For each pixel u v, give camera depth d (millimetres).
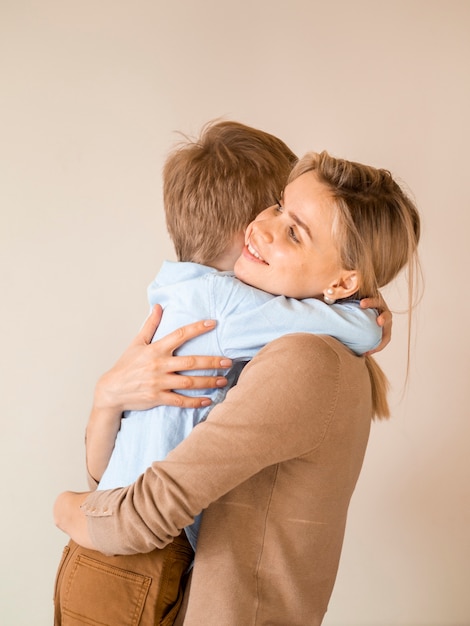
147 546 1095
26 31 2283
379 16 2295
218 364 1206
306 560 1158
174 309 1266
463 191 2314
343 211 1178
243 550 1131
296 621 1161
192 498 1051
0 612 2357
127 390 1237
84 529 1176
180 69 2293
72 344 2322
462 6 2289
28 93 2285
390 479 2385
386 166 2311
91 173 2305
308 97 2297
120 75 2297
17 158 2291
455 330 2350
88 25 2291
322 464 1141
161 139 2299
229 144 1370
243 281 1263
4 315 2307
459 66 2297
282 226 1226
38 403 2324
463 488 2387
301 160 1277
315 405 1089
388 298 2336
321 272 1210
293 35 2295
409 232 1244
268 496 1139
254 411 1062
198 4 2287
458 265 2332
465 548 2404
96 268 2314
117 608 1143
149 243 2314
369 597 2420
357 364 1192
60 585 1225
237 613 1106
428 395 2365
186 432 1217
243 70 2293
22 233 2303
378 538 2404
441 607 2422
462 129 2305
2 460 2330
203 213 1329
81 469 2340
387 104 2299
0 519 2346
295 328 1158
